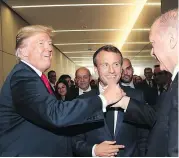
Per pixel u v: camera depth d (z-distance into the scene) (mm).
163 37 1080
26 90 1181
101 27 10648
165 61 1108
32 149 1257
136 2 7363
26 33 1340
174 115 925
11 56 7727
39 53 1326
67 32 11383
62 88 4191
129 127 1597
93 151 1516
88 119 1179
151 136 1124
